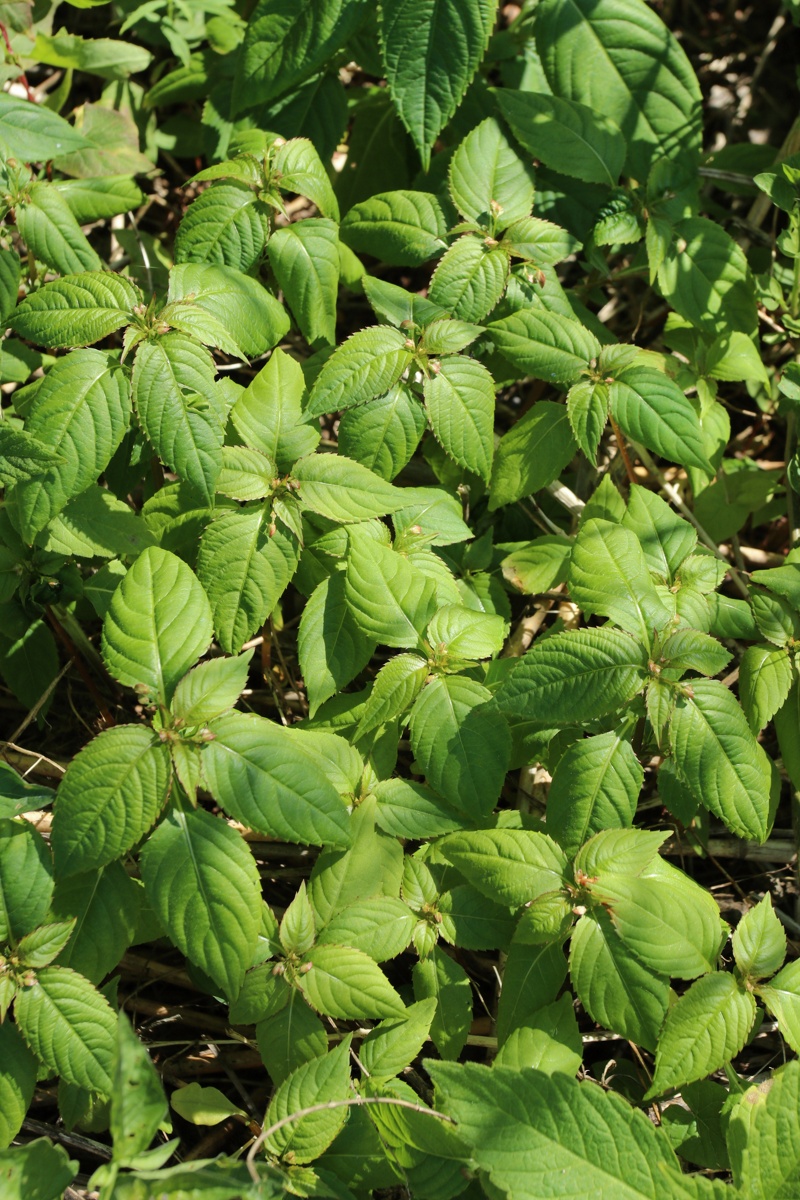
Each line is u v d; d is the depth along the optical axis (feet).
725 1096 4.17
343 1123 4.02
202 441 4.26
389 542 4.42
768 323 5.03
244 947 4.03
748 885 4.63
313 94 4.84
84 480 4.25
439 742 4.22
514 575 4.54
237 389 4.49
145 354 4.27
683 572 4.38
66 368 4.27
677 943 4.11
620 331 5.20
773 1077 4.06
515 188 4.64
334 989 4.10
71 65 4.91
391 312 4.47
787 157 4.77
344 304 5.22
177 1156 4.30
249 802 4.07
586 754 4.21
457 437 4.42
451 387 4.42
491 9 4.58
